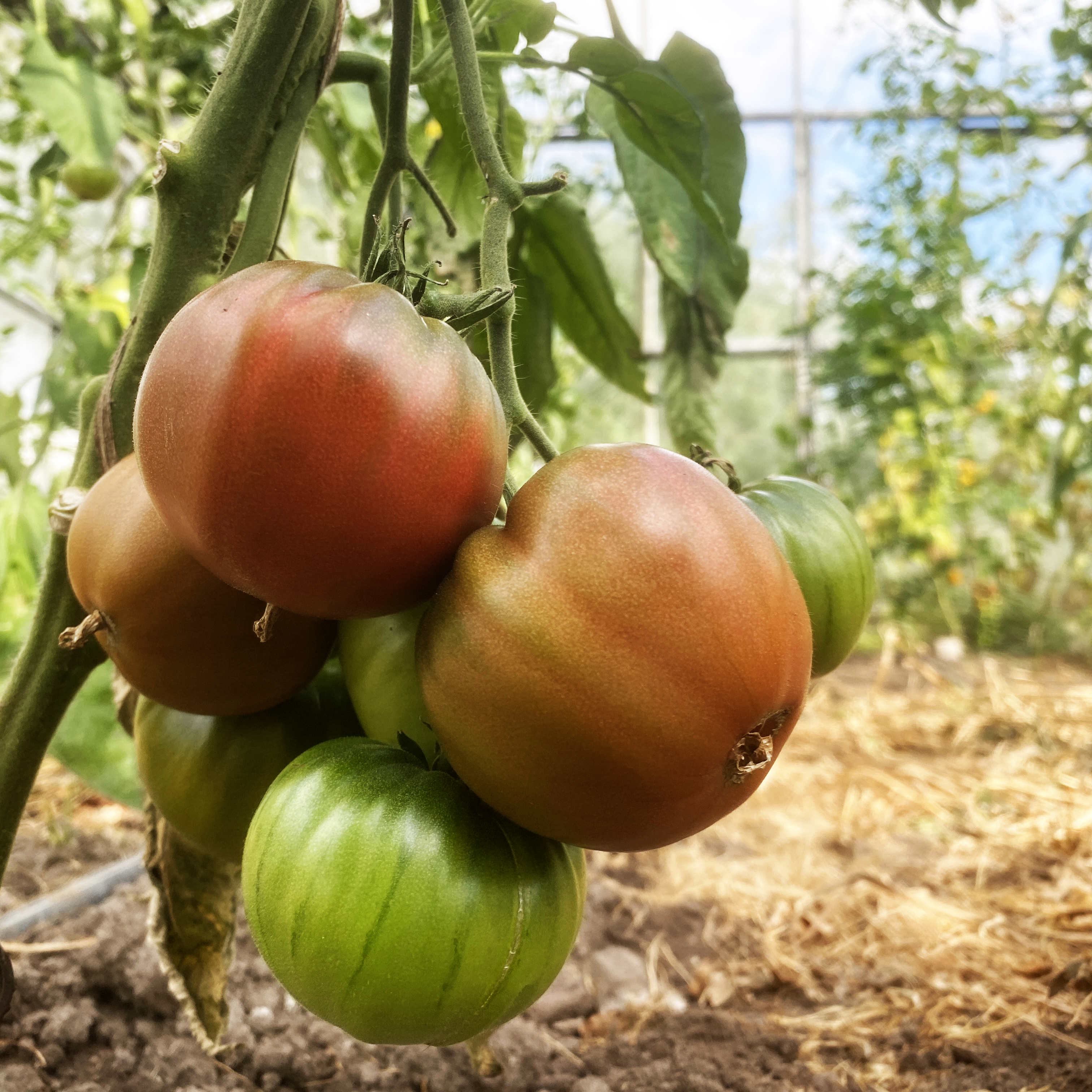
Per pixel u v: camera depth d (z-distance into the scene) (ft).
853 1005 5.06
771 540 1.91
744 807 8.62
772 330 20.88
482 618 1.78
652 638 1.72
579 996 4.98
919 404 16.28
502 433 1.90
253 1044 4.23
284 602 1.86
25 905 5.44
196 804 2.56
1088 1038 4.56
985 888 6.69
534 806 1.85
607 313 4.31
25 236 9.39
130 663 2.30
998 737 11.49
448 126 3.88
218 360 1.71
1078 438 12.88
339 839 1.99
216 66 8.36
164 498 1.81
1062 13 13.41
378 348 1.72
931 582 17.22
